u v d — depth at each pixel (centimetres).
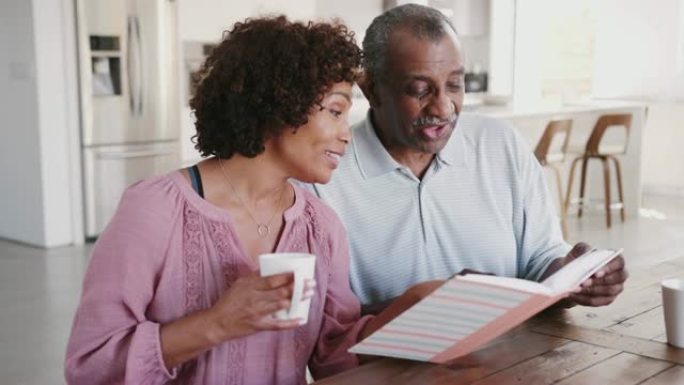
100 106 603
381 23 183
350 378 136
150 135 630
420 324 132
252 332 124
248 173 144
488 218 200
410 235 194
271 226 148
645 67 870
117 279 132
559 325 168
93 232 612
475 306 126
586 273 145
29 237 612
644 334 162
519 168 203
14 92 605
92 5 591
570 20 927
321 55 135
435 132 180
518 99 925
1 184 631
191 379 141
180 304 138
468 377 137
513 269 204
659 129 868
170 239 137
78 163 603
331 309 158
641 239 621
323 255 155
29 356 367
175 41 636
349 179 192
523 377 137
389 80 179
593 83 905
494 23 911
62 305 447
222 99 138
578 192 744
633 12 871
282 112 135
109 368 130
